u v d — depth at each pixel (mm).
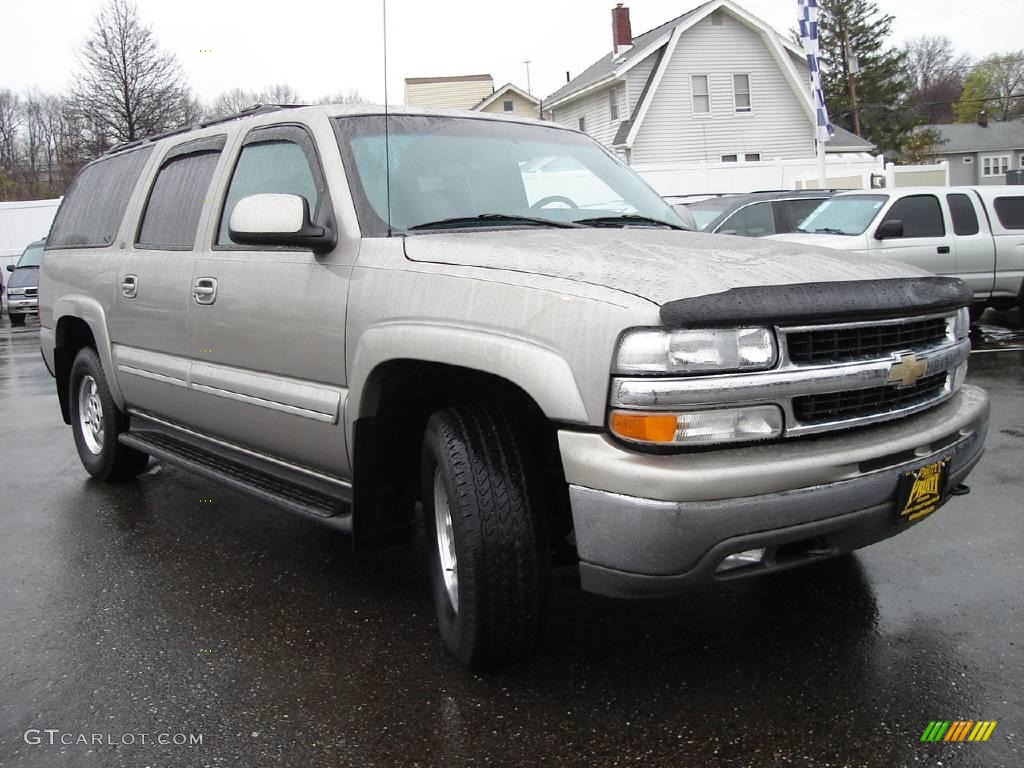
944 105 85000
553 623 3451
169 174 4832
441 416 3010
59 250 5918
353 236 3393
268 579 4055
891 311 2750
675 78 33625
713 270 2740
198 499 5379
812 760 2518
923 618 3369
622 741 2656
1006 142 70312
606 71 34969
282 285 3646
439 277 3023
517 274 2850
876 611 3447
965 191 11273
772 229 11836
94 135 41438
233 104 44781
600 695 2918
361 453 3322
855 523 2674
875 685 2902
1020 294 11352
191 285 4223
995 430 6277
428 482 3152
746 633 3311
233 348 3965
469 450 2871
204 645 3393
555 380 2596
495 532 2812
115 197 5383
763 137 34625
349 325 3305
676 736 2668
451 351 2867
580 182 4059
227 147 4312
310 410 3514
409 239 3293
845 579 3760
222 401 4086
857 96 56094
